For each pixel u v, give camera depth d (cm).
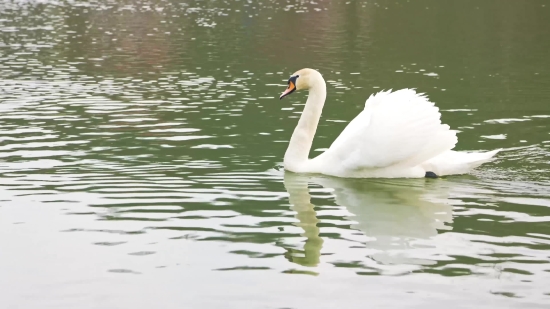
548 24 3791
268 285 798
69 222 994
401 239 936
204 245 912
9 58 2603
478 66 2534
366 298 764
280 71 2384
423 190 1156
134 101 1877
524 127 1609
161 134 1523
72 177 1202
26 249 901
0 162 1289
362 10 4538
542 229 970
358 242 926
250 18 4088
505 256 877
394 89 2100
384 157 1202
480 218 1016
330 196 1127
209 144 1444
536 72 2398
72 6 4612
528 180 1205
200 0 5109
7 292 785
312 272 832
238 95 1966
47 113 1720
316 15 4269
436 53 2845
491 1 4922
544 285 795
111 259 870
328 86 2138
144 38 3203
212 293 779
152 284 802
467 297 765
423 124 1198
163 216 1019
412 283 801
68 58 2631
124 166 1275
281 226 984
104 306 750
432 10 4497
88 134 1513
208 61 2591
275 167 1295
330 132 1588
